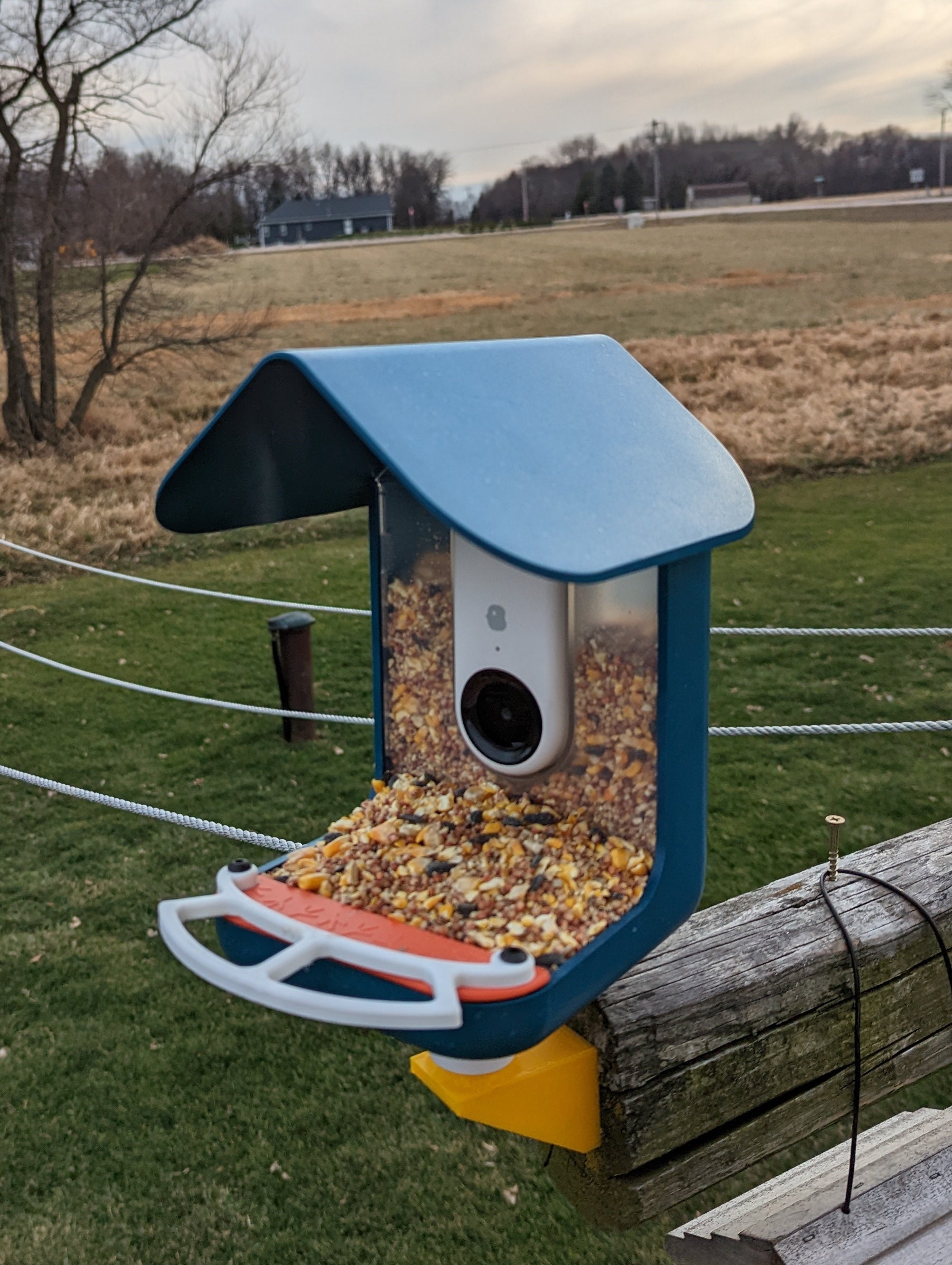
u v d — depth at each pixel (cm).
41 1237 317
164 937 119
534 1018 119
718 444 155
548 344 158
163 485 149
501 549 104
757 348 1911
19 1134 358
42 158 1645
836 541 1163
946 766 634
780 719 712
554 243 3144
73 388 1862
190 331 1809
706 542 128
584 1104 164
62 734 739
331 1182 334
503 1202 323
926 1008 206
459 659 159
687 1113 169
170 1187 334
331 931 133
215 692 809
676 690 139
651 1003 165
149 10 1603
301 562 1226
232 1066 388
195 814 605
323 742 707
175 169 1717
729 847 539
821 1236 177
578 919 137
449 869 148
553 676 147
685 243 2914
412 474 109
